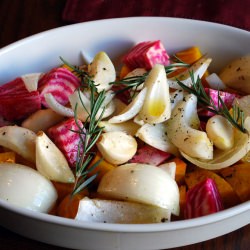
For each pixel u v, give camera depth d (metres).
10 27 0.62
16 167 0.43
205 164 0.46
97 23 0.54
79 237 0.40
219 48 0.56
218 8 0.63
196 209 0.44
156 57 0.53
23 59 0.53
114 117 0.47
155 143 0.47
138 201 0.42
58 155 0.45
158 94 0.48
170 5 0.63
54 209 0.44
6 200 0.42
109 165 0.45
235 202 0.46
